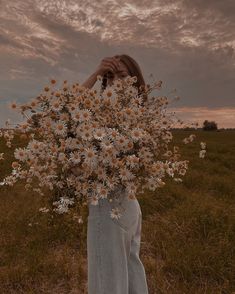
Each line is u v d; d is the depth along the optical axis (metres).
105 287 2.64
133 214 2.74
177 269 4.60
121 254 2.67
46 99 2.38
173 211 6.62
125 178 2.36
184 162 2.61
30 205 6.68
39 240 5.26
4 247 5.09
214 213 6.04
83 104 2.43
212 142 29.94
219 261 4.66
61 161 2.36
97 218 2.64
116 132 2.33
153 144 2.53
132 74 2.89
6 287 4.22
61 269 4.51
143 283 2.88
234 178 12.49
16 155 2.40
